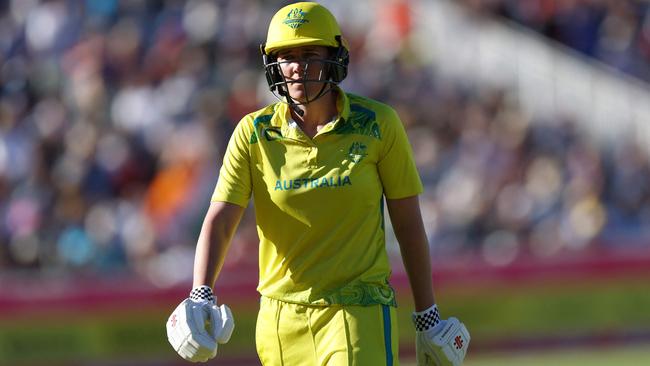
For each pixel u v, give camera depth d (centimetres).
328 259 1552
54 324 3856
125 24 5425
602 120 5425
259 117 1565
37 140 4684
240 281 3941
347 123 1546
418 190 1580
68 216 4350
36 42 5397
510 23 5616
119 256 4281
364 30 5500
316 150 1536
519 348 4128
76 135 4728
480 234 4534
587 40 5731
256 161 1559
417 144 4847
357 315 1541
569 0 5747
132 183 4584
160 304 3912
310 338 1555
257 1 5425
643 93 5475
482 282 4147
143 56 5272
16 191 4469
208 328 1509
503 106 5238
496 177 4725
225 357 3909
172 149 4634
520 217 4584
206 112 4847
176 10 5428
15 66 5272
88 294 3884
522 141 4956
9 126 4809
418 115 5053
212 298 1545
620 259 4178
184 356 1505
